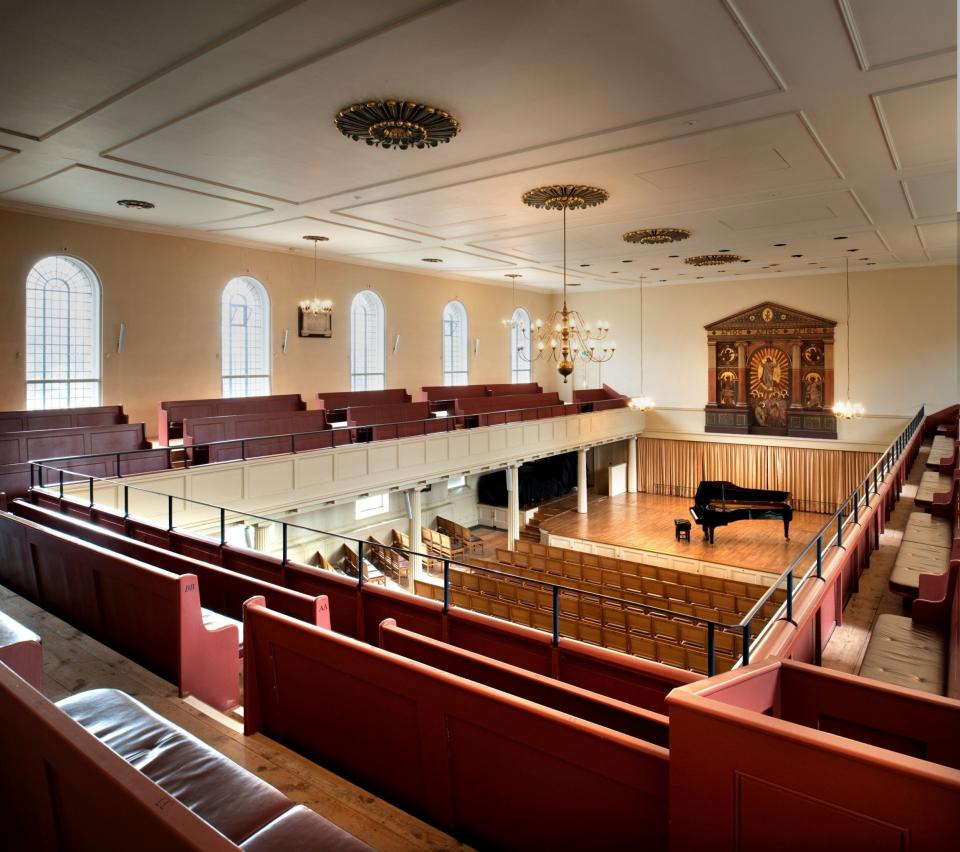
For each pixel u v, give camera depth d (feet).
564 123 25.17
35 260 40.60
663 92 22.30
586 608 36.86
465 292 73.41
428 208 39.73
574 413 71.20
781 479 73.87
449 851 9.89
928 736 9.73
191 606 14.70
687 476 79.97
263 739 12.88
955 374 64.23
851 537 22.12
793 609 15.71
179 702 14.29
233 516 37.19
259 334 53.72
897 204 38.29
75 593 18.47
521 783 9.51
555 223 44.04
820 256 58.80
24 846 6.80
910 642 16.31
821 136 26.73
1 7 17.15
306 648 11.96
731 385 76.48
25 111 24.44
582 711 11.40
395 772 10.94
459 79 21.25
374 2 16.80
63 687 14.92
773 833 7.32
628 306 82.99
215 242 50.01
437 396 65.87
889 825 6.63
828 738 7.02
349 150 28.76
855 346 68.90
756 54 19.58
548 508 76.74
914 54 19.69
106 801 5.32
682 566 58.08
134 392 45.75
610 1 16.69
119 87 22.16
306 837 7.18
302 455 40.93
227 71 20.84
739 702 9.58
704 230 46.24
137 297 45.68
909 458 46.68
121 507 32.07
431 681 10.22
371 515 64.85
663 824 8.37
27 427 39.19
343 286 59.67
